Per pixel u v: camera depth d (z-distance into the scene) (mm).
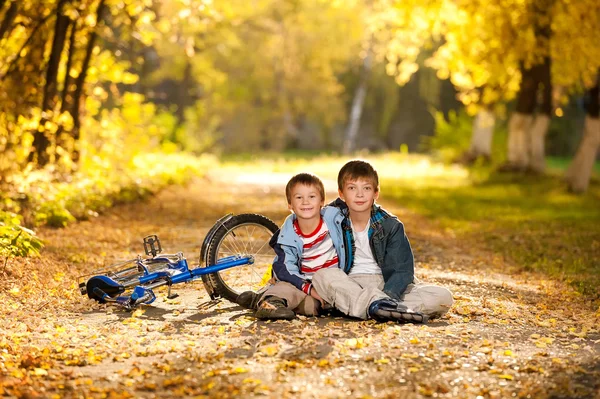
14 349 5590
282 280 6684
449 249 11812
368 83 58562
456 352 5480
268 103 55188
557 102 30859
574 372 5102
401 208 18812
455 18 25016
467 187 26641
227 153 56438
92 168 18500
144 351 5559
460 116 42219
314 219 6688
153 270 7188
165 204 17328
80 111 20219
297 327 6211
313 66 54375
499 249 12008
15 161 15594
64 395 4680
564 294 8227
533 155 28719
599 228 15211
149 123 30984
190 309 7000
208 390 4719
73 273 8648
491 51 24766
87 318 6672
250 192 21969
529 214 18016
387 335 5879
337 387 4773
